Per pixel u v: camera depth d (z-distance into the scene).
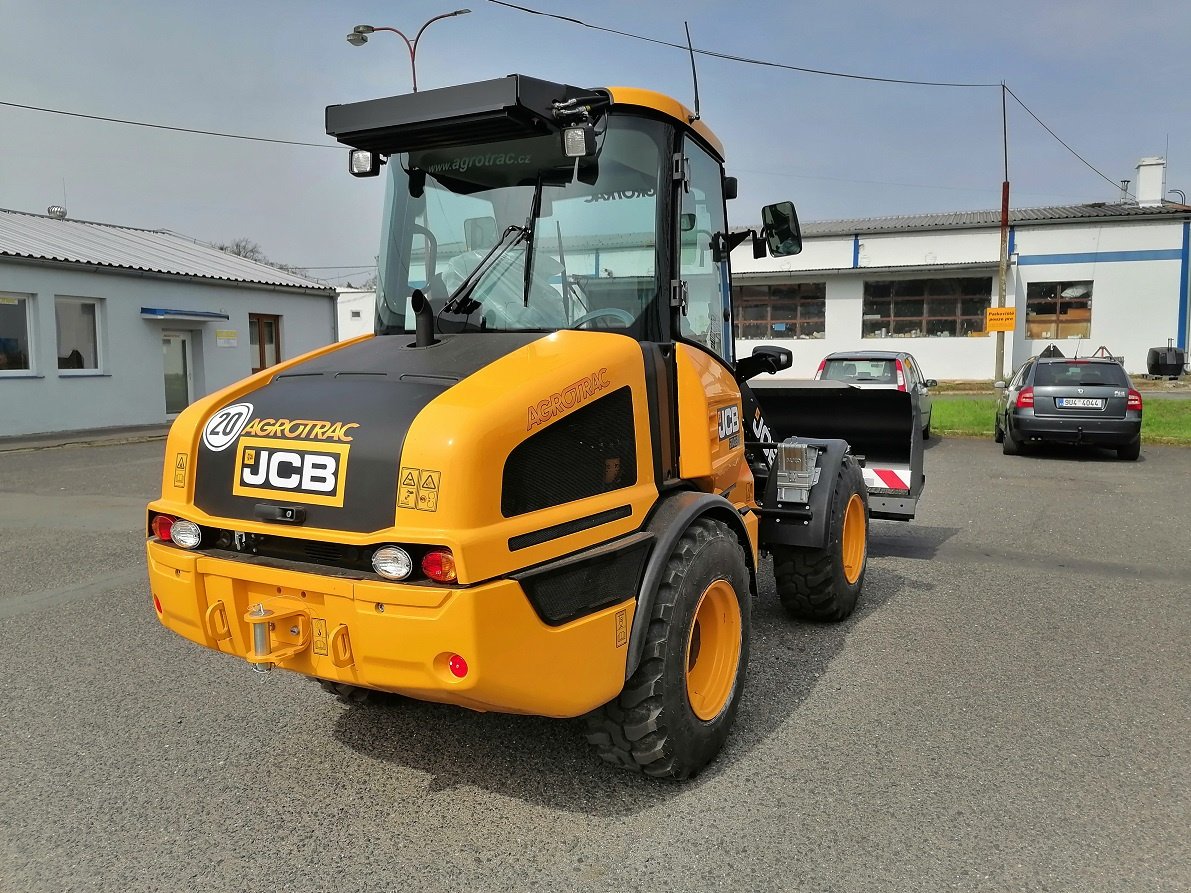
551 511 2.94
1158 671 4.67
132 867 2.96
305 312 24.27
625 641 3.16
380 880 2.87
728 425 4.29
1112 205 31.84
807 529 4.95
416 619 2.63
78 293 17.91
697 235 4.16
